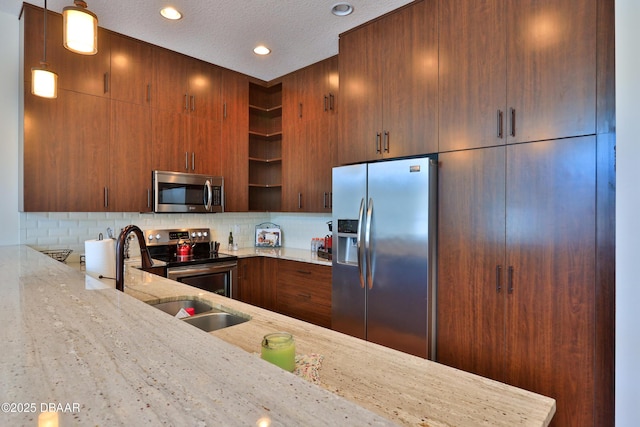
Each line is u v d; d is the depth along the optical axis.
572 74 1.84
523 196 2.00
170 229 3.67
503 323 2.07
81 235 3.13
